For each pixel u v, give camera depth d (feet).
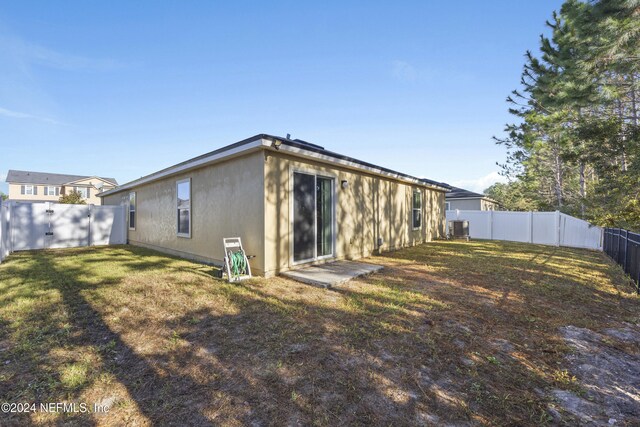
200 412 7.06
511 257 30.42
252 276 20.80
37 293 16.46
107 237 44.55
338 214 26.78
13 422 6.65
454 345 10.67
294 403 7.41
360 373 8.79
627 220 31.81
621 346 10.95
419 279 20.43
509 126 54.65
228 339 10.95
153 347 10.30
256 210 20.97
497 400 7.66
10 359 9.43
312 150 22.02
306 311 13.89
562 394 8.03
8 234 33.68
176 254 31.40
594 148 32.53
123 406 7.23
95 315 13.24
